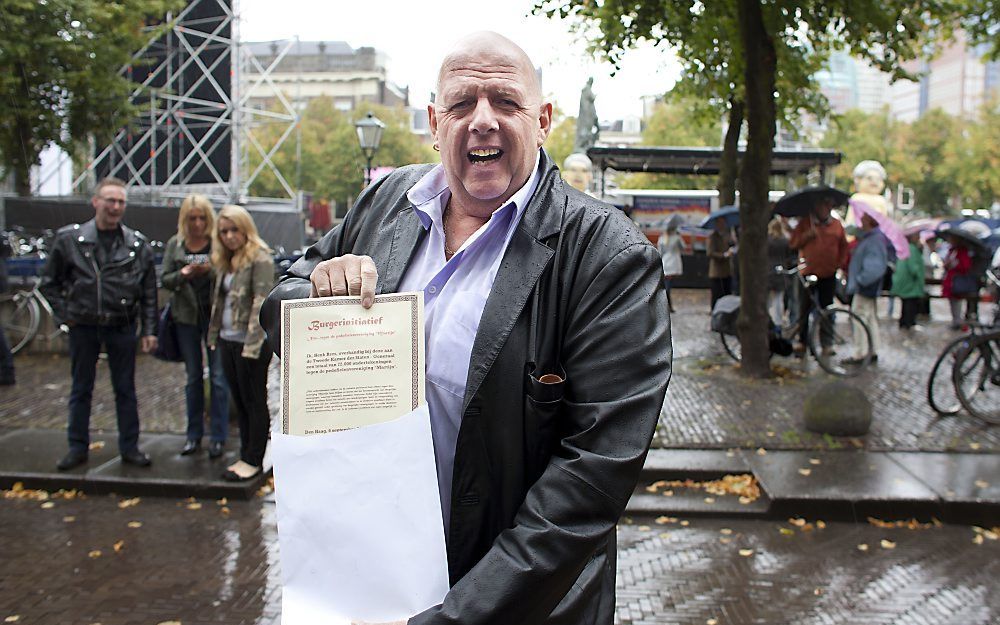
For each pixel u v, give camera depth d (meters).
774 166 18.98
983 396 7.46
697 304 17.66
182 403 7.88
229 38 23.25
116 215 5.68
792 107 12.93
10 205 14.73
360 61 88.75
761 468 5.64
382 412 1.32
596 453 1.28
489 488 1.41
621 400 1.31
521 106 1.47
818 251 9.55
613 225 1.46
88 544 4.63
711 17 9.46
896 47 9.73
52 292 5.67
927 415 7.22
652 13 8.78
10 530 4.83
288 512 1.29
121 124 15.99
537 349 1.41
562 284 1.43
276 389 8.70
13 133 14.59
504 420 1.39
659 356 1.35
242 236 5.29
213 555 4.49
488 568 1.23
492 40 1.48
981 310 17.50
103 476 5.52
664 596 4.04
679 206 21.86
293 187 45.69
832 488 5.23
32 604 3.89
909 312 13.53
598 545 1.27
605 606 1.53
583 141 18.52
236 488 5.37
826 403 6.53
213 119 23.41
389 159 47.44
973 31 10.25
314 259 1.77
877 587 4.14
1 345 8.53
